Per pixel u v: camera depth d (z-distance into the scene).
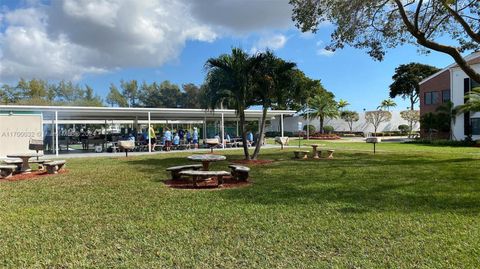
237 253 4.56
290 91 16.52
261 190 8.83
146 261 4.34
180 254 4.54
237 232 5.42
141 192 8.66
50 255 4.56
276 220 6.06
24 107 19.14
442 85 35.44
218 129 34.47
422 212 6.57
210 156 10.72
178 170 10.52
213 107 16.06
